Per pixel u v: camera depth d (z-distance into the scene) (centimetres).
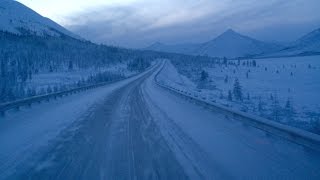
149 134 1187
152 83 5219
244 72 14538
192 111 1825
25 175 750
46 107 2144
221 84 8350
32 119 1612
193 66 15350
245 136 1082
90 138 1138
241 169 750
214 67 16700
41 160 872
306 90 6412
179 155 888
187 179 696
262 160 809
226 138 1073
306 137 780
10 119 1605
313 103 3797
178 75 9850
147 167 783
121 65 14525
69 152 950
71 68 10581
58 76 8606
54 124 1456
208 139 1073
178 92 2664
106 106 2153
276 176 693
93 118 1620
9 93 2564
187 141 1058
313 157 799
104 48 16525
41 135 1209
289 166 750
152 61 17862
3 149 999
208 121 1441
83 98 2858
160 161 833
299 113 2500
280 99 4484
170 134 1181
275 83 8994
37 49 12081
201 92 4750
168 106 2130
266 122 988
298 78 10519
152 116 1664
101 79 6375
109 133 1218
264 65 19462
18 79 6669
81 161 851
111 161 841
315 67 15038
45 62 10538
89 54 13875
